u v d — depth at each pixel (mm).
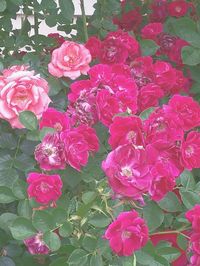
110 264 1057
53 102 1316
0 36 1939
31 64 1426
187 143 1042
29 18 2348
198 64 1643
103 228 1049
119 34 1454
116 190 981
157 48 1515
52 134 1069
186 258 1107
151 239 1116
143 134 1004
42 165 1067
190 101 1112
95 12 1862
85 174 1127
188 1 1946
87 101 1145
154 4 1905
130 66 1373
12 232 1069
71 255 1042
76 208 1088
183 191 1075
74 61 1292
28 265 1265
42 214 1056
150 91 1255
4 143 1228
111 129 993
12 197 1124
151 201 1073
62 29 2072
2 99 1147
